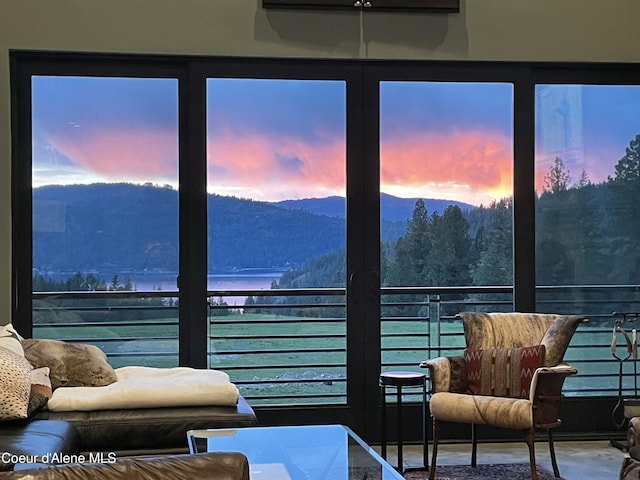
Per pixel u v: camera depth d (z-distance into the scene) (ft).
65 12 15.60
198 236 16.17
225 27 15.98
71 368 12.19
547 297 17.19
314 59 16.33
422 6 16.17
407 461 15.05
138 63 16.16
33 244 15.88
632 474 10.32
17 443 8.43
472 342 14.74
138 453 10.35
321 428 10.89
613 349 16.47
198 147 16.17
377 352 16.62
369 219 16.66
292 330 16.53
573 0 16.80
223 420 10.71
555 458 14.05
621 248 17.37
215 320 16.33
